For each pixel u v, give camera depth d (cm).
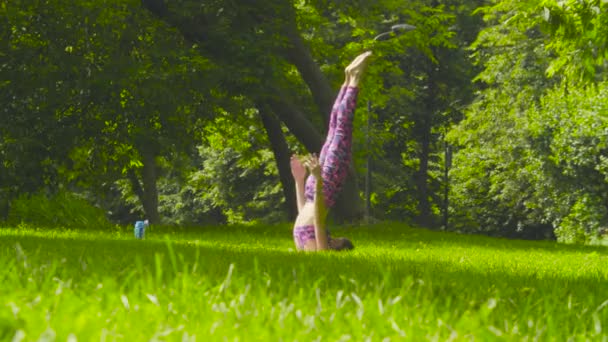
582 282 758
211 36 2741
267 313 358
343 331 323
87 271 571
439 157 5562
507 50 4681
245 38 2711
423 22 3369
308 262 860
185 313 353
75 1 2625
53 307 343
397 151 5278
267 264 782
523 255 1577
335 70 3391
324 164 1319
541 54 4528
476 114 4994
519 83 4653
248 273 605
